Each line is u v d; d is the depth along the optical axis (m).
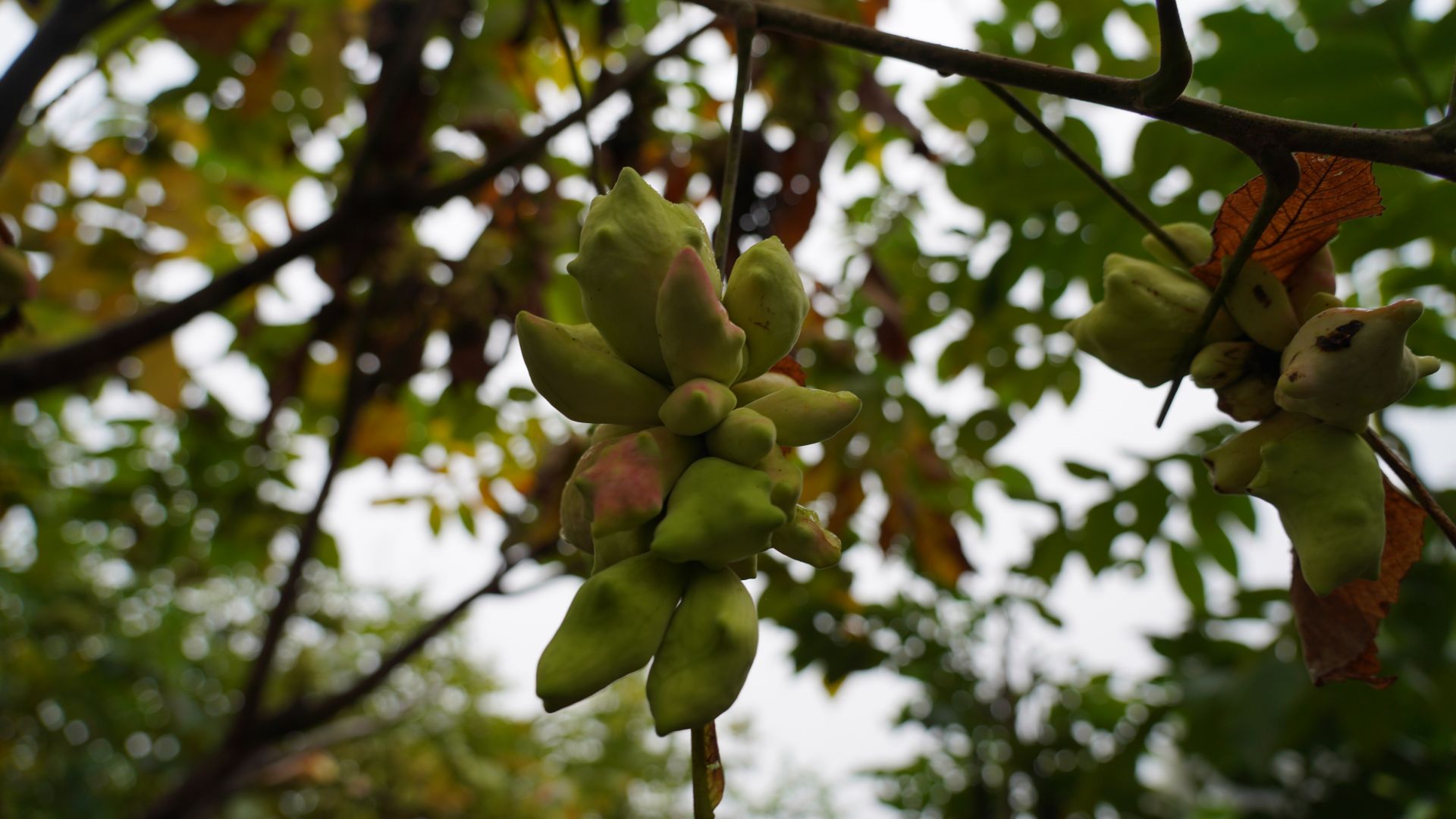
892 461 3.63
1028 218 3.67
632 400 1.11
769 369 1.21
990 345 4.04
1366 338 1.12
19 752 7.96
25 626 7.08
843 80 3.58
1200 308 1.33
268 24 3.73
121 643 7.80
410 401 4.42
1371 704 3.46
